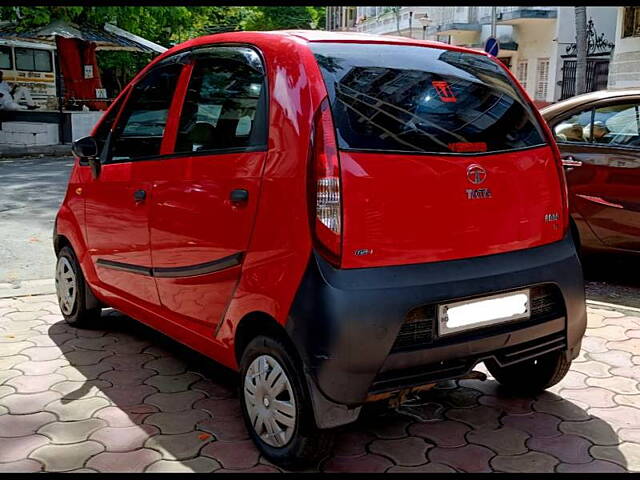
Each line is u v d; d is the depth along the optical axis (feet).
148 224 12.54
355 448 10.81
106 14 67.51
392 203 9.36
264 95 10.39
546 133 11.30
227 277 10.63
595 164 19.79
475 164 10.07
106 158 14.25
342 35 10.87
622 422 11.64
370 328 9.03
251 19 157.89
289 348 9.72
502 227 10.30
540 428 11.44
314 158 9.22
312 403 9.34
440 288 9.50
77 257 15.39
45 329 16.25
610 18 79.30
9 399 12.44
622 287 20.16
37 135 63.05
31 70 72.84
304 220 9.27
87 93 70.44
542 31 85.92
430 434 11.26
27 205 33.06
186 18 84.58
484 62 11.67
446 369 9.85
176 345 15.25
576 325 11.10
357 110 9.63
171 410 12.05
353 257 9.16
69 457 10.47
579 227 20.18
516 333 10.25
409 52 10.93
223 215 10.62
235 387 13.05
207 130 11.47
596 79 79.77
